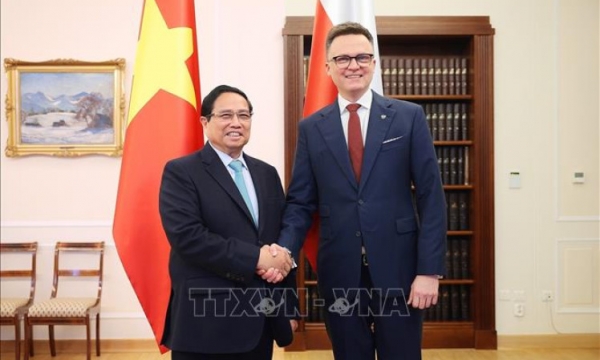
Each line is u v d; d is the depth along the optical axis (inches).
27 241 154.5
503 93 155.7
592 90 156.6
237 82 154.6
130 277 85.0
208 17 154.7
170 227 68.3
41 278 154.7
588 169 156.9
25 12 153.8
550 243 157.1
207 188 70.5
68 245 152.2
